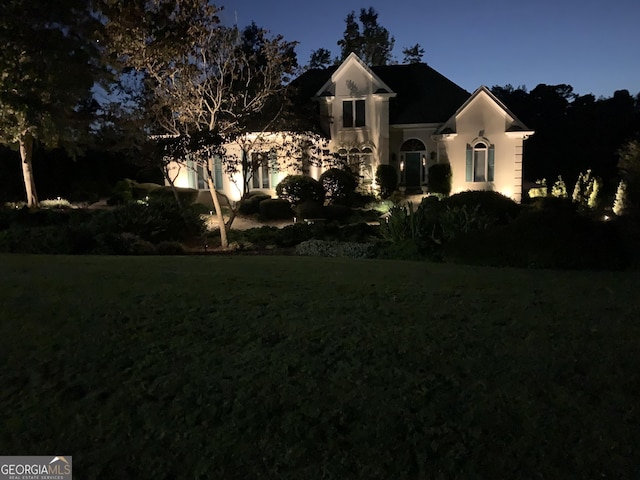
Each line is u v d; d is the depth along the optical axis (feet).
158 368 14.96
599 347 16.14
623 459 11.15
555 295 21.77
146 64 49.65
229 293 21.79
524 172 142.92
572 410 12.81
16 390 13.87
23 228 44.47
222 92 54.19
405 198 84.07
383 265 29.55
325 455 11.41
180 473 10.94
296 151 56.65
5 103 41.11
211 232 57.00
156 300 20.68
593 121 142.10
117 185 82.69
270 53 54.85
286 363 15.20
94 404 13.21
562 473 10.82
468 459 11.26
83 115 62.69
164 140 51.03
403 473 10.93
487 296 21.58
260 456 11.40
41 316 18.69
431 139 88.22
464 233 34.45
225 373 14.67
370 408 12.98
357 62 85.30
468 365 15.06
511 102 156.56
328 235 52.49
